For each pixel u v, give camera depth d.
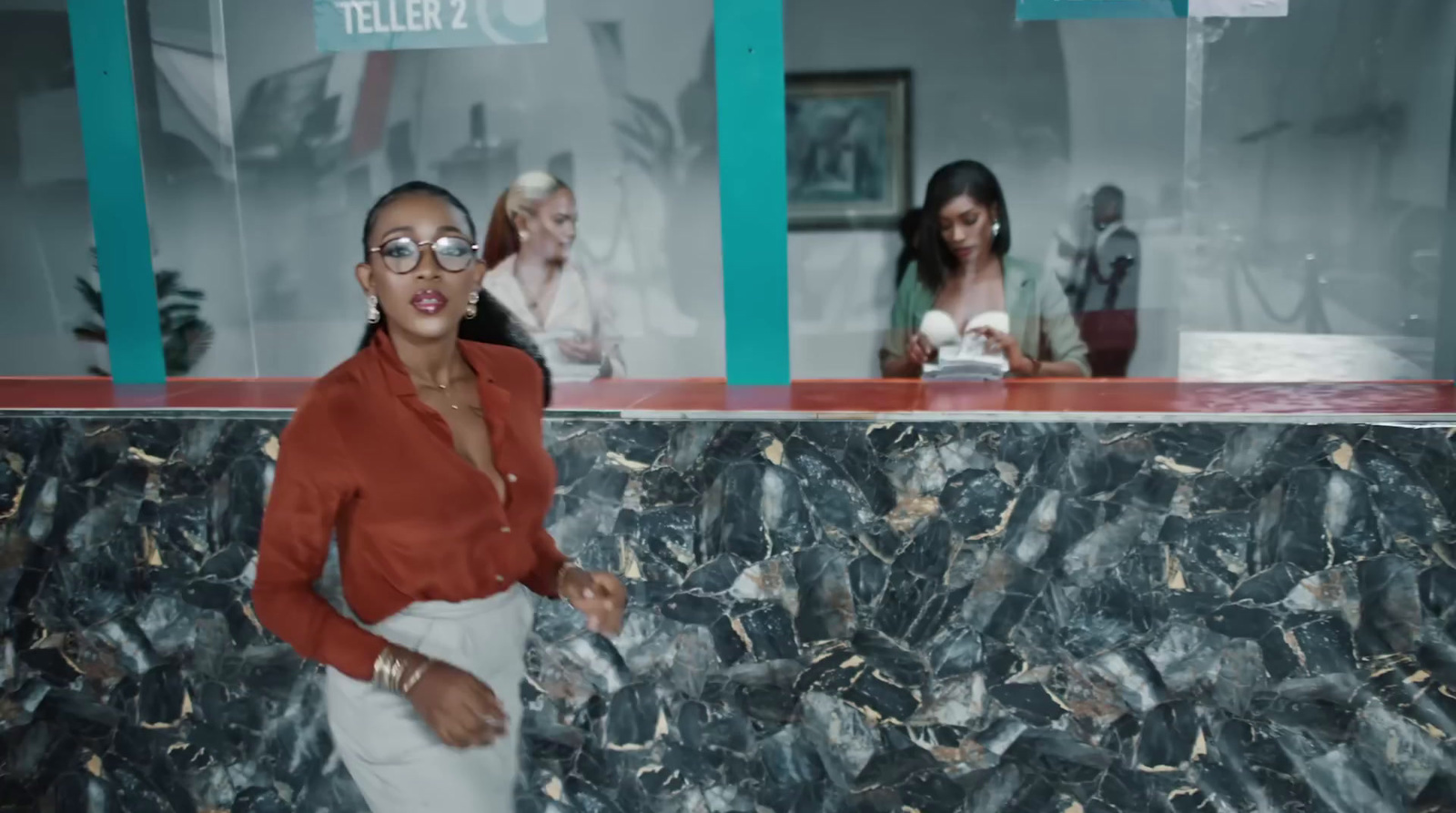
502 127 2.81
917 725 2.22
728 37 2.41
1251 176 2.59
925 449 2.16
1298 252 2.60
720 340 2.82
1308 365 2.63
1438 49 2.46
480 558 1.50
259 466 2.34
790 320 2.76
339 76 2.81
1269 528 2.09
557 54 2.76
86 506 2.42
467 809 1.52
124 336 2.77
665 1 2.71
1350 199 2.56
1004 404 2.24
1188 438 2.10
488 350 1.62
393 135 2.83
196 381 2.82
